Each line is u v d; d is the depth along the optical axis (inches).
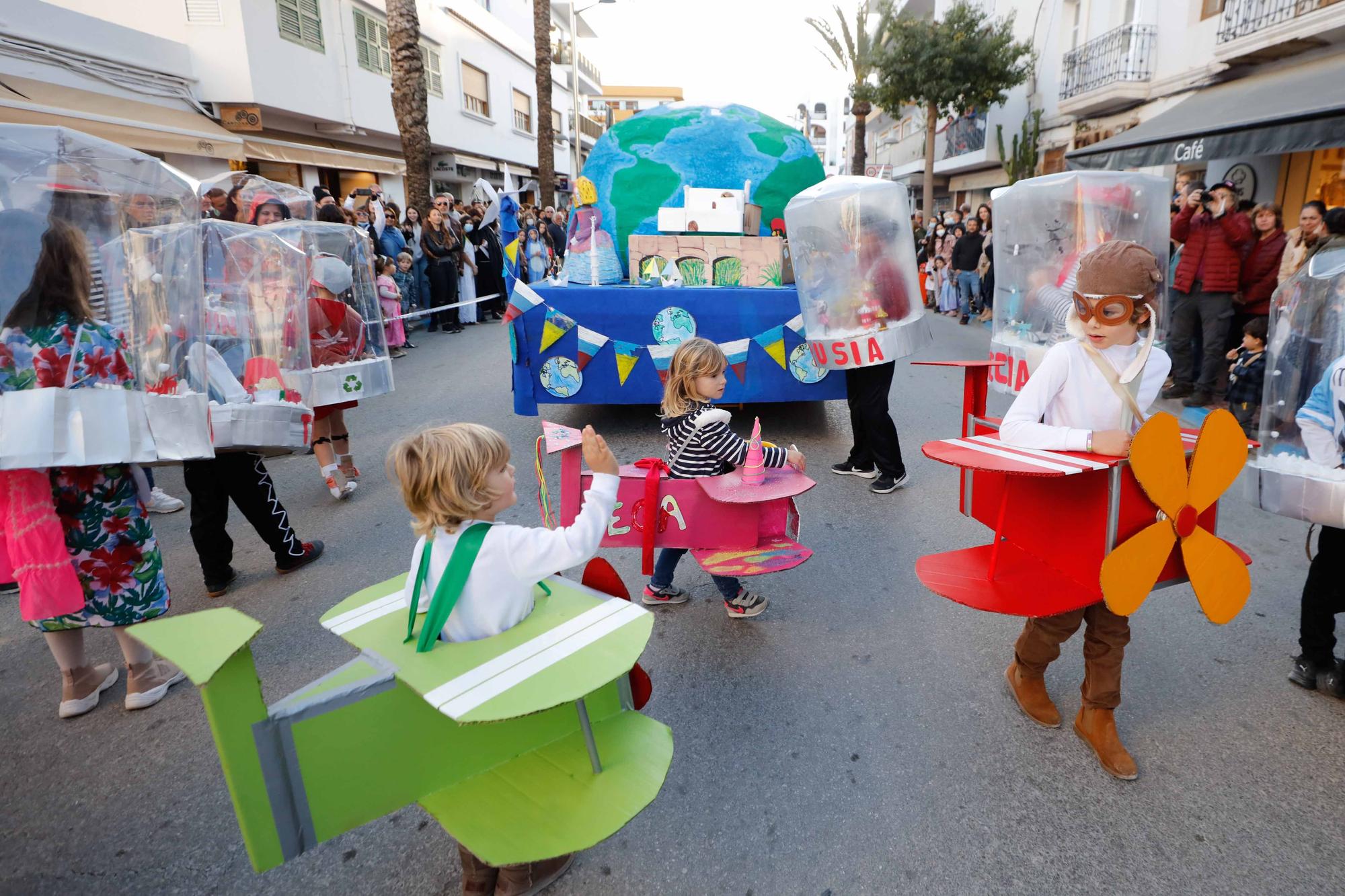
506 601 64.5
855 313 179.5
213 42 559.8
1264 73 446.6
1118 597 80.8
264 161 603.2
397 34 512.1
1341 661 110.0
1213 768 96.2
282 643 128.3
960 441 91.0
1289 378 98.9
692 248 255.1
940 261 589.6
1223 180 455.8
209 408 116.4
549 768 65.4
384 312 393.1
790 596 143.6
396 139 804.6
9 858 85.0
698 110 290.7
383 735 58.9
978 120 861.2
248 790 53.1
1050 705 105.2
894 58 784.9
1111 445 80.6
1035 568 93.8
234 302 159.0
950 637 128.0
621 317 226.8
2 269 89.2
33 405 91.8
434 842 87.3
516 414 247.4
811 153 301.0
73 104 446.3
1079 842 84.9
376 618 65.7
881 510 184.2
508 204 327.6
